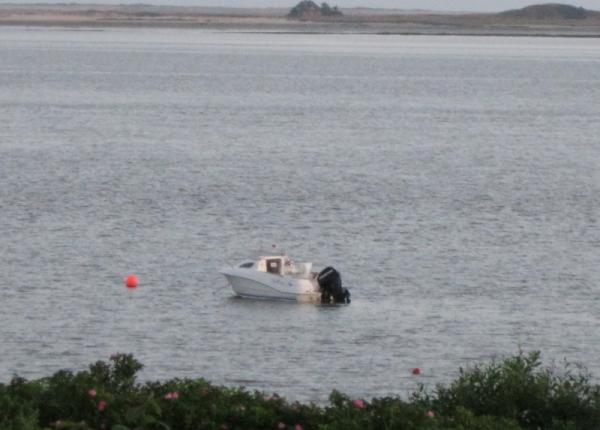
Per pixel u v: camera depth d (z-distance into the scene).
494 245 176.50
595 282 150.75
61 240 174.50
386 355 114.75
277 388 102.94
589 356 115.25
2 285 143.62
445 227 192.00
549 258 167.00
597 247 176.50
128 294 140.25
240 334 122.75
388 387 103.62
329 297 138.25
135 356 113.38
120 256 163.38
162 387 64.69
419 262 162.50
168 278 149.88
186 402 62.28
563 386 67.44
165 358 113.00
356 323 127.94
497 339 121.38
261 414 61.62
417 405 63.00
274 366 110.50
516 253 170.12
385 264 161.12
